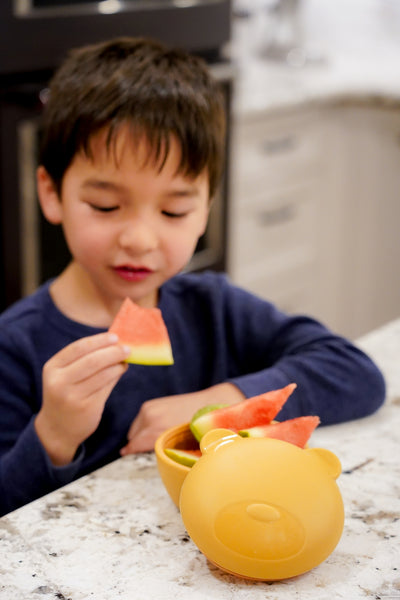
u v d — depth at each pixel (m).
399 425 0.77
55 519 0.58
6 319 0.94
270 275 2.58
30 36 1.66
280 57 2.87
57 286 0.99
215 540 0.49
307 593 0.50
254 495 0.49
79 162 0.83
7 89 1.62
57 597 0.50
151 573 0.52
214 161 0.91
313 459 0.52
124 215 0.84
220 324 1.04
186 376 1.02
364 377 0.82
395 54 3.10
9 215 1.71
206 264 2.17
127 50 0.93
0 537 0.56
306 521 0.49
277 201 2.49
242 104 2.19
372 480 0.64
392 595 0.50
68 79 0.89
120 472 0.66
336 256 2.73
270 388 0.81
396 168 2.50
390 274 2.64
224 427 0.61
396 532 0.57
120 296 0.89
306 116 2.44
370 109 2.49
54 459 0.74
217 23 2.00
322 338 0.92
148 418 0.78
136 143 0.81
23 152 1.69
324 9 3.20
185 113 0.85
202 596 0.50
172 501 0.61
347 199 2.65
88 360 0.67
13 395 0.91
